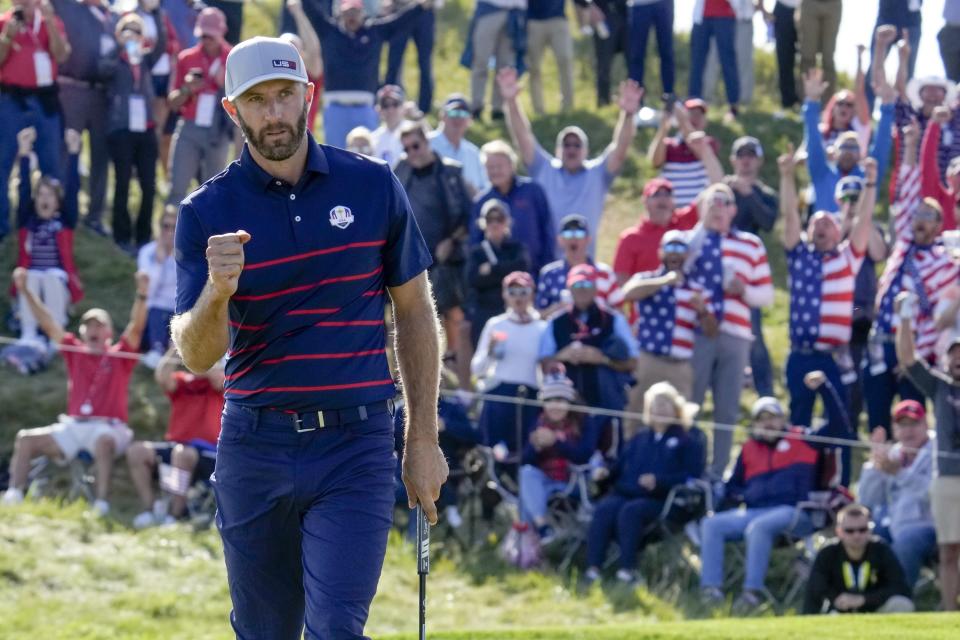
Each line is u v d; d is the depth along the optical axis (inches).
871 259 1640.0
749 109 2534.5
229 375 565.6
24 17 1717.5
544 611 1306.6
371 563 541.3
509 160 1627.7
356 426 553.9
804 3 2321.6
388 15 2274.9
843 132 1899.6
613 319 1454.2
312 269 547.2
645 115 2047.2
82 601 1252.5
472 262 1569.9
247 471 557.0
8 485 1466.5
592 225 1704.0
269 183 548.1
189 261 549.6
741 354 1510.8
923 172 1705.2
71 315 1793.8
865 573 1256.2
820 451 1370.6
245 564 572.1
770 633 1005.8
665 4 2292.1
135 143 1921.8
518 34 2407.7
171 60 2075.5
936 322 1509.6
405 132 1619.1
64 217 1734.7
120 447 1453.0
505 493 1422.2
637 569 1358.3
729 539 1350.9
